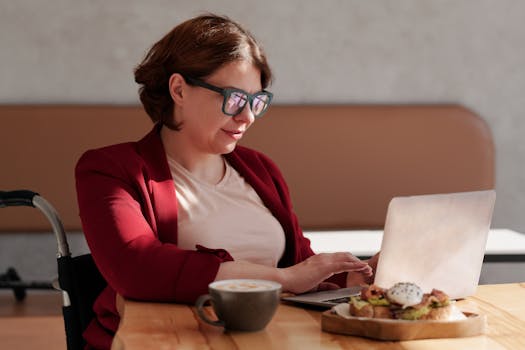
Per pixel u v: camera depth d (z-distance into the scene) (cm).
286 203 229
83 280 201
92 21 483
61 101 483
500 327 154
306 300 169
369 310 146
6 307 452
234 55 195
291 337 144
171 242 196
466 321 146
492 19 508
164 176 200
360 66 502
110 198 186
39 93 482
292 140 483
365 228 491
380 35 502
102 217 183
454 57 507
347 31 500
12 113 468
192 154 208
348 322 146
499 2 508
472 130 496
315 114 487
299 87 499
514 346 141
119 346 141
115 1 484
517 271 510
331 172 486
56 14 480
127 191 190
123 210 184
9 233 470
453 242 172
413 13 503
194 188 206
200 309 148
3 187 466
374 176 489
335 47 500
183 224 201
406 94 505
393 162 491
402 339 143
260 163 226
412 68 505
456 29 506
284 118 484
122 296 177
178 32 202
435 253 170
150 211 194
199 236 201
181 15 488
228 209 207
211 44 196
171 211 197
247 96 195
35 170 468
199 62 196
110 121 473
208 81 197
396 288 147
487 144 497
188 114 201
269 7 494
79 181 194
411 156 491
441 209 168
